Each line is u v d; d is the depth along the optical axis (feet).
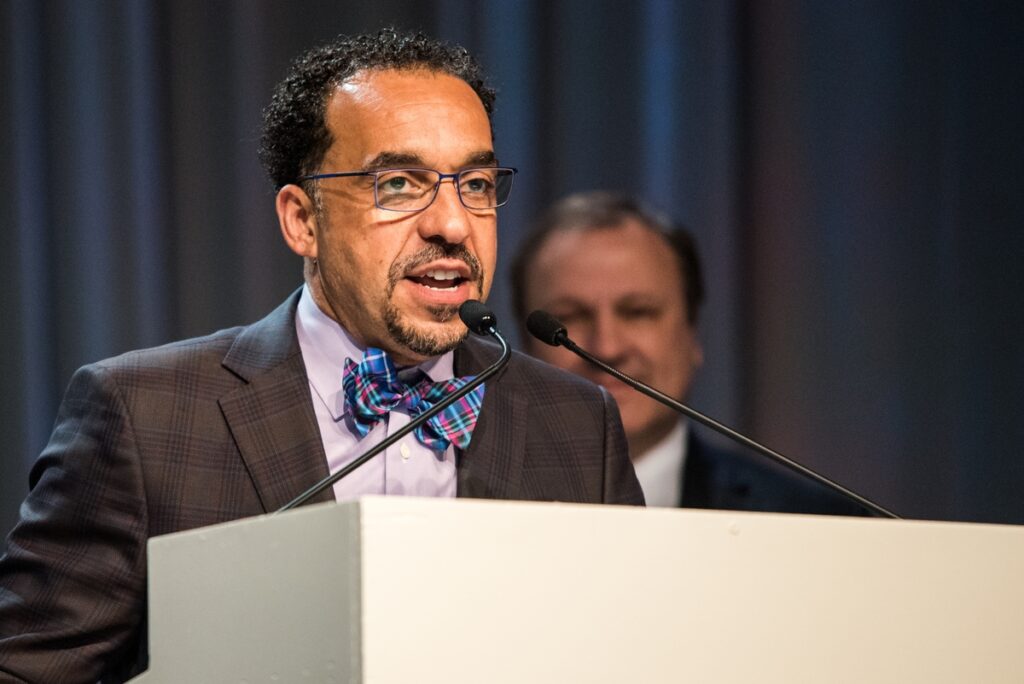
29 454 16.34
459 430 10.78
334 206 10.64
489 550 6.41
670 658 6.75
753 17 17.99
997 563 7.75
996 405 17.76
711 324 17.30
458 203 10.46
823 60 18.01
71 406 10.36
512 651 6.38
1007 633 7.69
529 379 11.75
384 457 10.75
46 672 9.51
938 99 18.07
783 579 7.11
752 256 17.61
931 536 7.59
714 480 16.92
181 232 16.78
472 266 10.57
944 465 17.63
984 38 18.16
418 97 10.59
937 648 7.47
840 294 17.70
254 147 16.93
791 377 17.47
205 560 7.22
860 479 17.49
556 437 11.41
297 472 10.30
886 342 17.70
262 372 10.71
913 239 17.88
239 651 6.88
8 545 10.18
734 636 6.93
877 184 17.90
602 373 16.81
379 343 10.81
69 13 16.80
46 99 16.74
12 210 16.48
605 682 6.57
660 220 17.44
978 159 18.04
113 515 9.87
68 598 9.73
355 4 17.20
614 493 11.45
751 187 17.74
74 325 16.58
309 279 11.30
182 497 9.97
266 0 17.04
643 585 6.75
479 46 17.48
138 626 10.00
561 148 17.49
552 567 6.54
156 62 16.92
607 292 17.07
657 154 17.63
